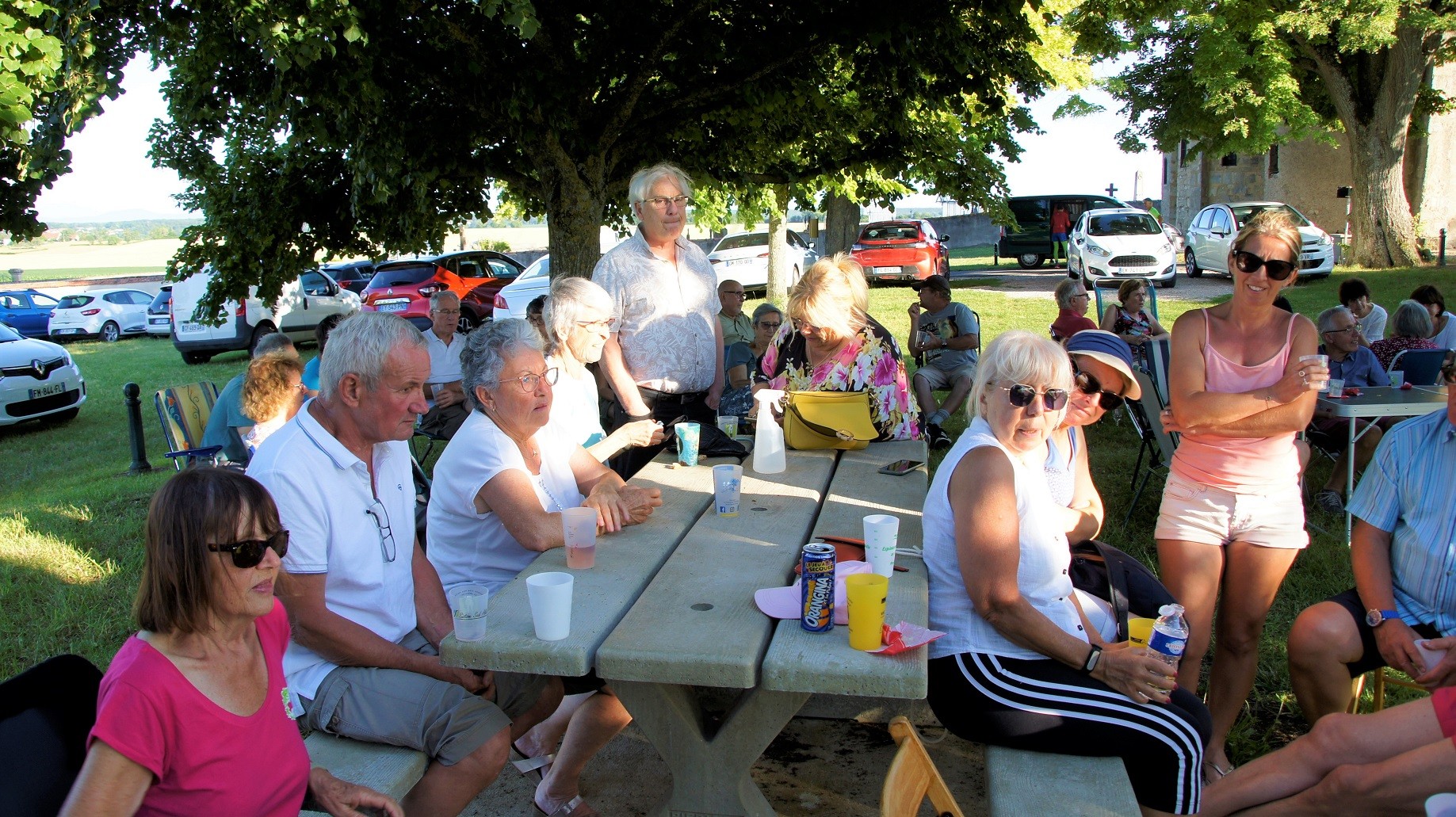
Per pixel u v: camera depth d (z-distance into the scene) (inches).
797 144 386.3
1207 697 130.8
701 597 95.8
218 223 342.0
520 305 649.0
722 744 94.3
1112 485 249.1
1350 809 92.0
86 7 197.9
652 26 283.9
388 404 98.0
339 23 202.8
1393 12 597.9
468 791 92.8
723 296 301.9
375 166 257.8
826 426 154.3
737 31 294.2
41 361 441.4
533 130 275.9
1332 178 968.3
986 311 608.7
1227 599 127.0
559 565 106.7
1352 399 209.2
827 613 87.2
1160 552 129.9
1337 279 674.2
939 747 137.0
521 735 110.0
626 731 142.1
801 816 119.9
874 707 146.2
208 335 655.1
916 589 97.1
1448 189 852.0
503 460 115.2
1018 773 88.6
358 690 94.4
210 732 69.4
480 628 87.3
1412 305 265.3
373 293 692.1
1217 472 123.3
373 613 102.3
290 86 236.5
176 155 337.7
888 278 852.0
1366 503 117.5
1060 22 562.6
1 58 183.9
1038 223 986.1
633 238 177.3
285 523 93.5
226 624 70.9
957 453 98.0
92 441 412.5
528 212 389.1
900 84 318.0
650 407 178.7
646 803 122.9
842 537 111.7
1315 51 719.1
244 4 193.9
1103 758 91.1
